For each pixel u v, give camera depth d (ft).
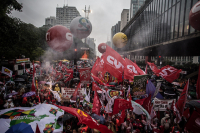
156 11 108.88
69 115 18.89
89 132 19.02
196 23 22.99
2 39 42.75
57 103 30.19
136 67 25.25
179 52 103.71
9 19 43.01
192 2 66.80
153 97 24.14
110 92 23.93
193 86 43.65
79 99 28.50
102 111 26.45
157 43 106.32
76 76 54.34
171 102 25.14
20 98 32.19
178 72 32.04
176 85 47.88
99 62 39.60
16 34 45.70
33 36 78.84
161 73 34.09
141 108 18.70
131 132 19.69
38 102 29.40
